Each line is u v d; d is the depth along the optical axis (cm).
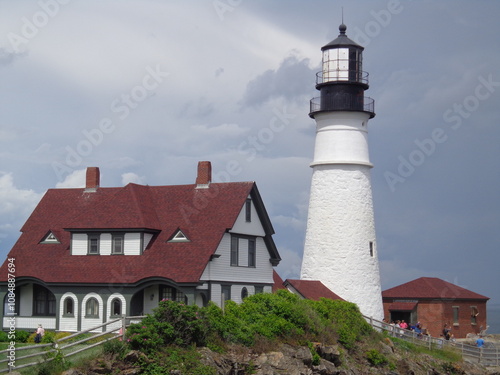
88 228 5081
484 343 6191
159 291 4906
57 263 5119
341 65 5534
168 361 3269
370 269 5531
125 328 3422
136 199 5178
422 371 4669
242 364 3584
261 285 5409
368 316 5431
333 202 5547
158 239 5053
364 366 4388
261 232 5459
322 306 4612
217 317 3741
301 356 3881
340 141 5559
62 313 4975
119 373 3100
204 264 4716
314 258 5600
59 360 3009
